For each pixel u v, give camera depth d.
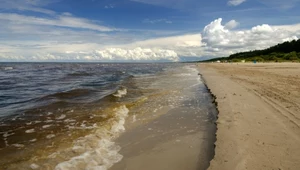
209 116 8.38
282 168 3.89
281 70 29.72
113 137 6.29
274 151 4.55
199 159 4.87
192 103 10.75
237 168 3.94
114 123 7.51
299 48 90.56
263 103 8.89
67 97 11.99
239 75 23.50
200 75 27.73
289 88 12.53
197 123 7.55
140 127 7.22
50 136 6.09
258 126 6.12
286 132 5.61
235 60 109.88
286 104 8.55
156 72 38.81
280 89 12.20
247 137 5.34
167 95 12.95
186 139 6.08
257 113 7.43
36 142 5.64
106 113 8.70
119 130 6.91
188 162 4.74
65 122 7.44
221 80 19.09
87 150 5.25
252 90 12.24
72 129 6.73
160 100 11.53
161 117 8.38
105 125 7.22
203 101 11.15
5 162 4.50
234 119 6.82
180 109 9.60
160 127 7.20
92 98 11.78
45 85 18.28
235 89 13.01
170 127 7.18
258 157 4.32
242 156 4.38
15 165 4.39
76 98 11.72
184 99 11.73
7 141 5.67
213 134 6.42
